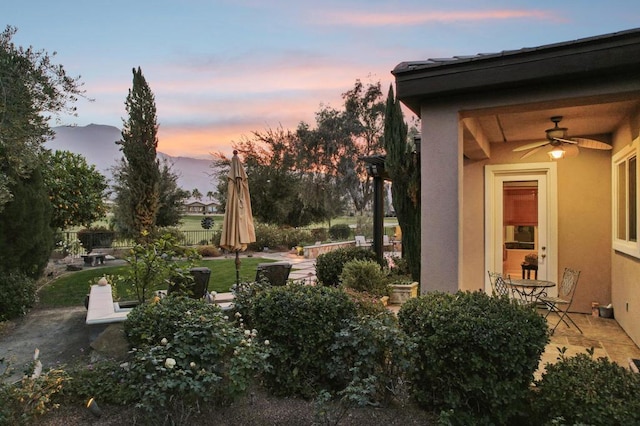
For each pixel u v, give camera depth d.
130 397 3.17
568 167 6.43
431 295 3.55
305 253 15.06
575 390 2.71
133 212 13.47
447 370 2.96
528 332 2.90
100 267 12.41
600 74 3.37
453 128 3.98
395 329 3.10
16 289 6.52
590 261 6.25
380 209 8.18
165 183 19.19
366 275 6.80
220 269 11.52
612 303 5.98
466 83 3.73
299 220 22.20
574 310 6.33
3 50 5.28
